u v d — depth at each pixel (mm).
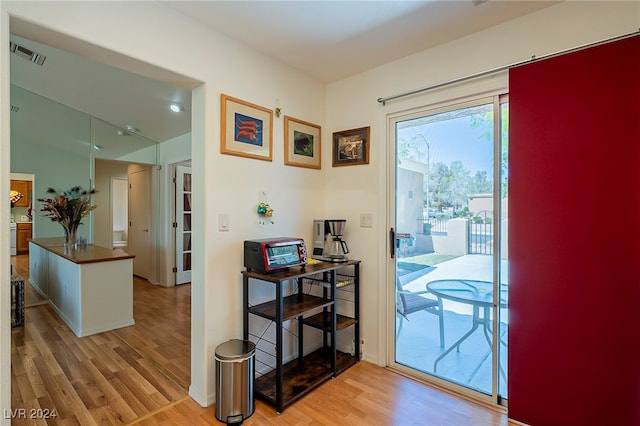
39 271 4441
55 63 3035
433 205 2387
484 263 2152
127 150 4957
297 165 2686
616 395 1632
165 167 5184
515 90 1917
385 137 2594
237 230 2250
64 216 3930
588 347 1703
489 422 1910
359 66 2625
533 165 1857
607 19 1693
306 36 2182
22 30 1459
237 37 2193
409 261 2514
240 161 2266
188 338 3164
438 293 2357
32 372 2469
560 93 1774
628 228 1604
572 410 1744
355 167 2768
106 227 5309
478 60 2123
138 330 3375
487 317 2135
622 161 1615
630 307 1601
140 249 5824
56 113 4211
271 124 2467
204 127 2064
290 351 2652
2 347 1313
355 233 2762
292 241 2312
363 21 2002
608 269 1653
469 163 2217
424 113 2412
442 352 2336
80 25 1543
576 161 1731
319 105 2914
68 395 2160
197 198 2113
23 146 4070
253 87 2338
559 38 1831
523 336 1891
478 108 2178
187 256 5449
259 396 2127
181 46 1929
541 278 1836
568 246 1758
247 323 2207
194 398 2129
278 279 1999
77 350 2867
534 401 1853
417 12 1911
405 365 2514
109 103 3912
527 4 1833
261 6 1857
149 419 1922
